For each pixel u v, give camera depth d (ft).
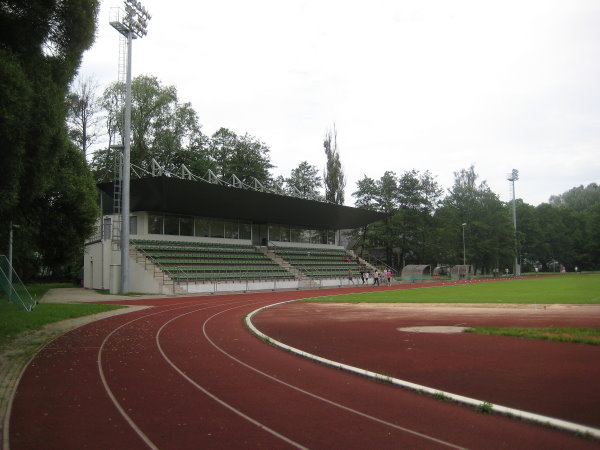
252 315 69.77
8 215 54.24
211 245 154.10
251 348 41.60
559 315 61.93
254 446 18.56
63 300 97.35
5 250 101.91
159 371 32.32
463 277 232.12
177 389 27.50
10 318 57.72
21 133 35.81
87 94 168.04
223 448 18.40
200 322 61.67
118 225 129.29
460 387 26.78
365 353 37.78
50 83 41.52
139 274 120.06
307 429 20.47
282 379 29.84
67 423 21.61
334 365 33.09
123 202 112.57
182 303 92.43
